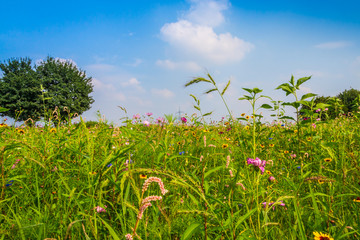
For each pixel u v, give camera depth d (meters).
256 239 1.47
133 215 1.78
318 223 1.82
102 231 1.74
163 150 2.75
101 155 2.84
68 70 39.25
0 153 2.03
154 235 1.72
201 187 1.49
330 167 2.97
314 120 3.26
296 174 3.11
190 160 3.37
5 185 2.27
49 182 2.44
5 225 1.89
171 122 3.02
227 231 1.75
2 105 31.83
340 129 4.42
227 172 2.93
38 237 1.55
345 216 2.00
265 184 2.79
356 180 2.46
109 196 2.33
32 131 4.32
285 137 4.58
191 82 2.44
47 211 1.98
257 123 3.23
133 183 1.20
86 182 2.39
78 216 1.89
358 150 3.38
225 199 2.07
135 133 3.29
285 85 3.15
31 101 32.44
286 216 2.13
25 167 2.68
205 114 3.28
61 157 2.92
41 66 36.88
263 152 3.92
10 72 34.47
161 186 1.02
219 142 4.14
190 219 1.94
